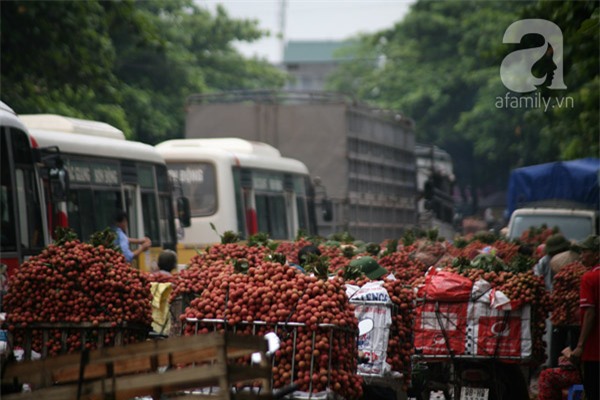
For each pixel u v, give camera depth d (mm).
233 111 53594
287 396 15305
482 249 34500
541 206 55031
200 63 100688
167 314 21250
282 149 53438
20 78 50375
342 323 15672
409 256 30906
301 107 53344
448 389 22438
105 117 66688
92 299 17828
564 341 30234
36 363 13945
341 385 15656
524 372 24078
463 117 101438
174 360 13570
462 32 112875
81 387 13391
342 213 52750
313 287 15852
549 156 90312
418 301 21172
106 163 37844
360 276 19109
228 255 21609
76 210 35562
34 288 17781
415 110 112438
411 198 65750
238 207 46375
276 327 15742
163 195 42125
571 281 28938
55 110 52906
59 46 49875
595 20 25969
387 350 18219
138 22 51750
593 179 54031
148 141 84625
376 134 58469
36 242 30516
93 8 50375
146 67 86250
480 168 112688
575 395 22406
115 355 13352
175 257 29594
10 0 48125
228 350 13805
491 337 20969
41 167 32562
